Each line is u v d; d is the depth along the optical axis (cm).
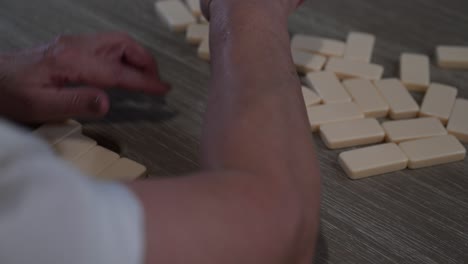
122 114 63
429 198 58
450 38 73
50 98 57
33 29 73
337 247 54
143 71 64
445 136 62
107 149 59
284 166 44
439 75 69
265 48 49
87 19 74
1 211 30
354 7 77
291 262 44
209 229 36
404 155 60
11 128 31
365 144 62
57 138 59
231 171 43
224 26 51
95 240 31
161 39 72
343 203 57
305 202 44
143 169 57
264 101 46
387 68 70
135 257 32
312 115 63
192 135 62
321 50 70
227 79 48
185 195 38
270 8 53
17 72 58
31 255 30
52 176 30
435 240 55
